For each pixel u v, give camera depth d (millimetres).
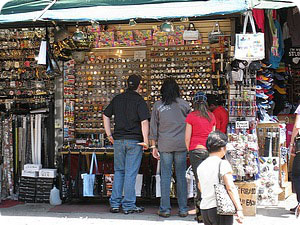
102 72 7875
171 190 6414
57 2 5641
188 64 7680
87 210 6465
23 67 7980
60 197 6941
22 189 7102
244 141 6184
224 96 7410
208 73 7625
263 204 6598
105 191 6625
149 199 6941
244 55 5473
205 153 5348
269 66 7062
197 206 5301
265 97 6766
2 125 7535
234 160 6105
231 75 6461
